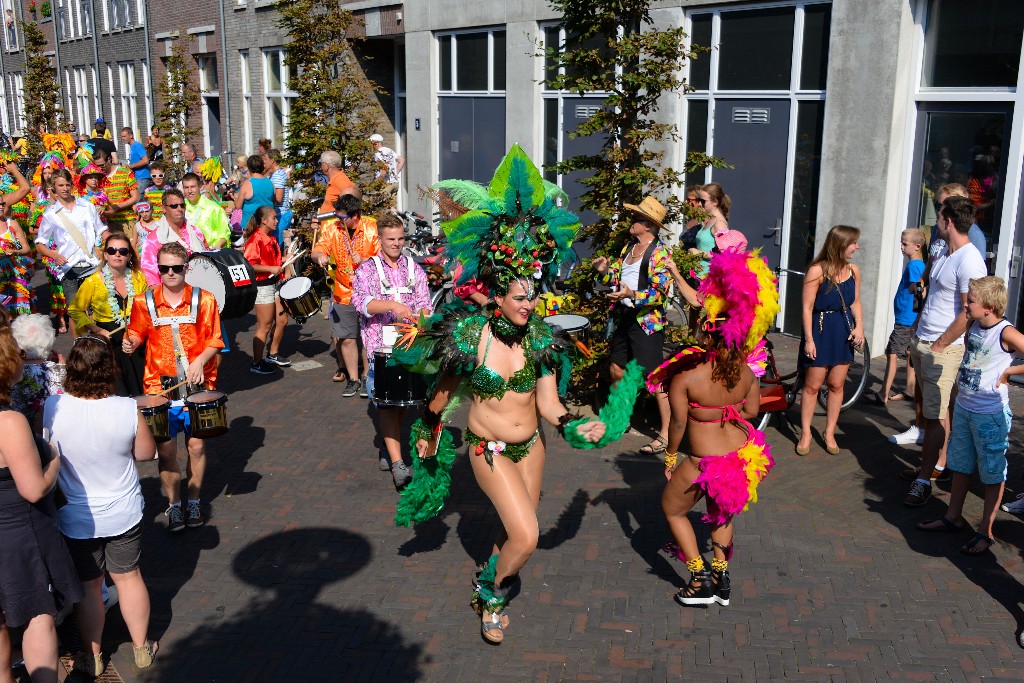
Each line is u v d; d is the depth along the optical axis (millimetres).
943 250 6457
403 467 6750
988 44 8711
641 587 5367
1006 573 5457
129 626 4629
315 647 4840
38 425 5238
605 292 7719
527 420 4812
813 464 7102
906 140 9352
